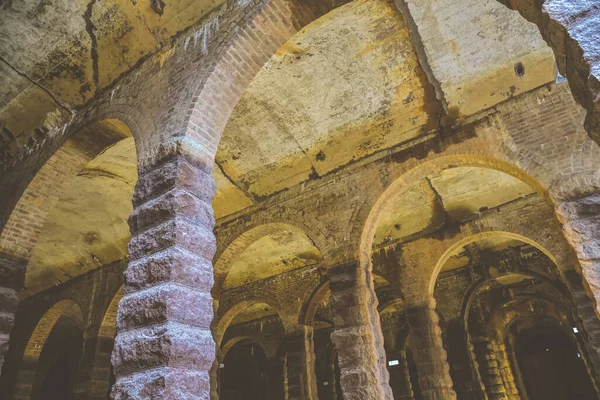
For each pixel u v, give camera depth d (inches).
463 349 525.7
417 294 445.4
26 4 282.0
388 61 317.4
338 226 359.3
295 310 573.6
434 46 300.5
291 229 398.9
